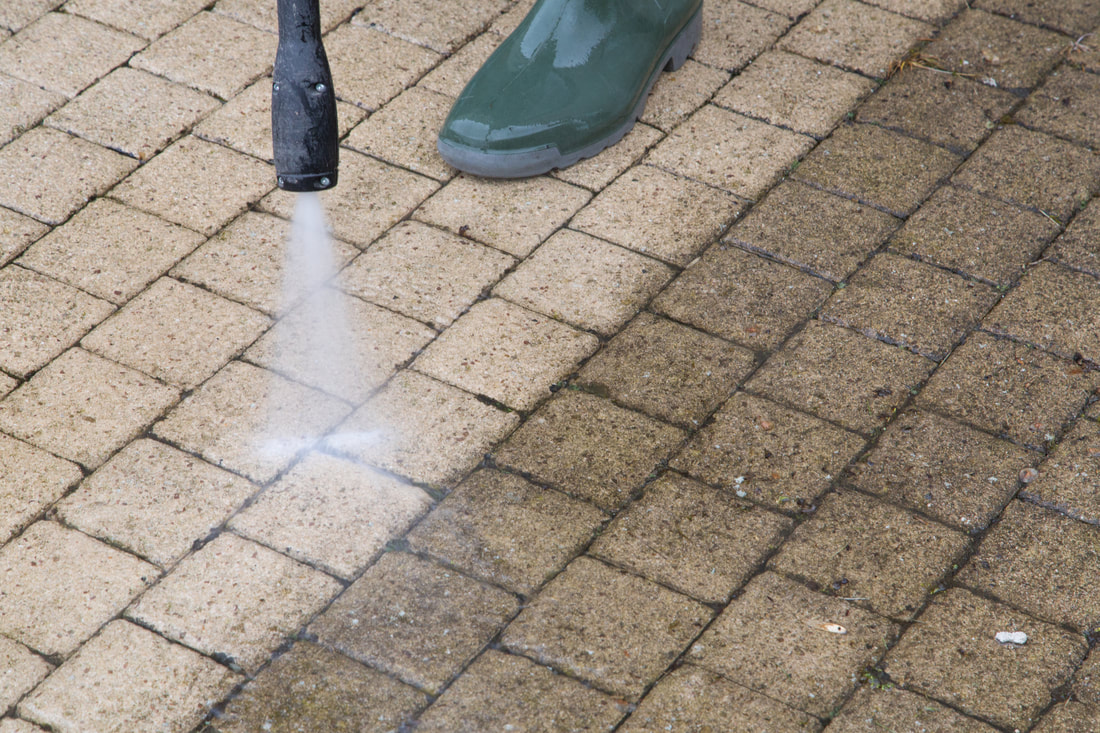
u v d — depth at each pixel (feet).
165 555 8.78
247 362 10.19
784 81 13.30
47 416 9.67
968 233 11.55
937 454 9.61
